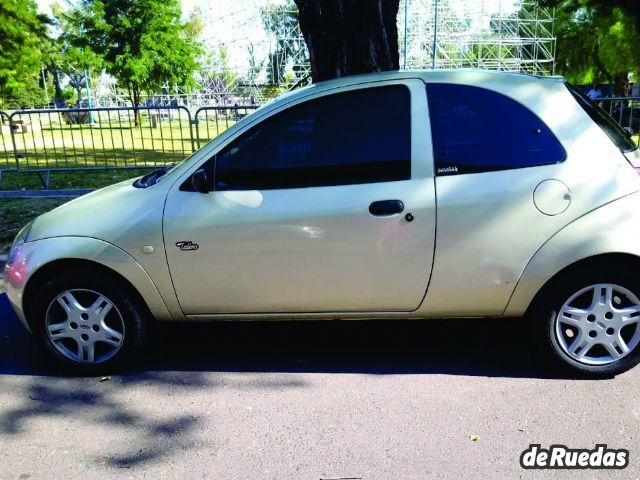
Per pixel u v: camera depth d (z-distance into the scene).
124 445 2.89
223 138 3.44
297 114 3.40
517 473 2.61
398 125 3.34
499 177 3.24
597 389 3.30
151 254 3.41
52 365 3.79
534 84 3.39
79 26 31.50
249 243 3.35
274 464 2.71
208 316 3.57
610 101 9.37
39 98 53.41
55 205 8.16
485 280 3.32
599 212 3.20
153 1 30.72
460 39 42.22
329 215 3.27
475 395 3.28
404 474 2.62
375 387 3.40
